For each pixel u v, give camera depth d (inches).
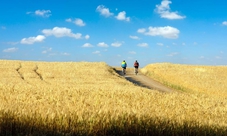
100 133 350.3
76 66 2091.5
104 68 2012.8
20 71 1663.4
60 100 609.3
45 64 2217.0
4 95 641.0
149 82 1812.3
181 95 901.8
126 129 364.5
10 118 330.6
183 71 2144.4
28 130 326.0
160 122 380.2
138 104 604.1
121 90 871.1
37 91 756.0
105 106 456.4
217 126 403.5
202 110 668.7
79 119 348.2
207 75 2001.7
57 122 343.0
